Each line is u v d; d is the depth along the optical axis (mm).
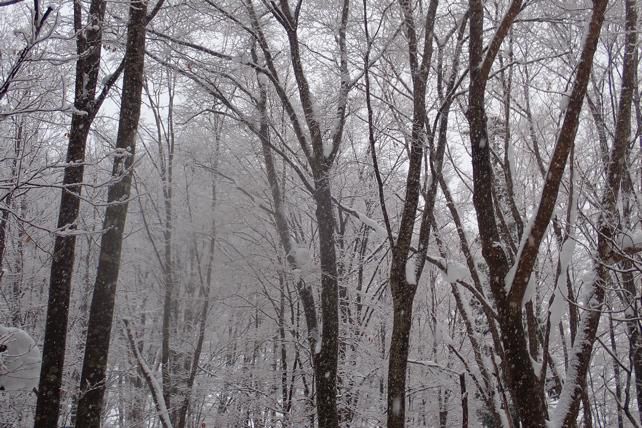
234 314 14227
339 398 11508
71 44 7672
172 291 13547
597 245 5738
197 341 13258
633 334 6926
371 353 12047
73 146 6633
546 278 8938
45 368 6242
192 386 12438
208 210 12000
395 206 14289
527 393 4312
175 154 13023
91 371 5941
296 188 12242
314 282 9195
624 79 5836
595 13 4348
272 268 11625
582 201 7234
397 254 6562
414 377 13078
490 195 4660
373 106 9641
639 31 5863
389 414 6164
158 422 18422
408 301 6504
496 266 4539
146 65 9859
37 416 6117
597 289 5410
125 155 4953
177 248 13516
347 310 12352
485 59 4746
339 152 12000
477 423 14266
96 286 6137
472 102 4797
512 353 4395
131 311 15273
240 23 8516
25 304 13336
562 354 12961
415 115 6762
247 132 11219
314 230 13414
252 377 12453
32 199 10859
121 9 8688
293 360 13688
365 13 6328
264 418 13219
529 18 7402
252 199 10648
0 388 5832
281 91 8609
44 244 12211
